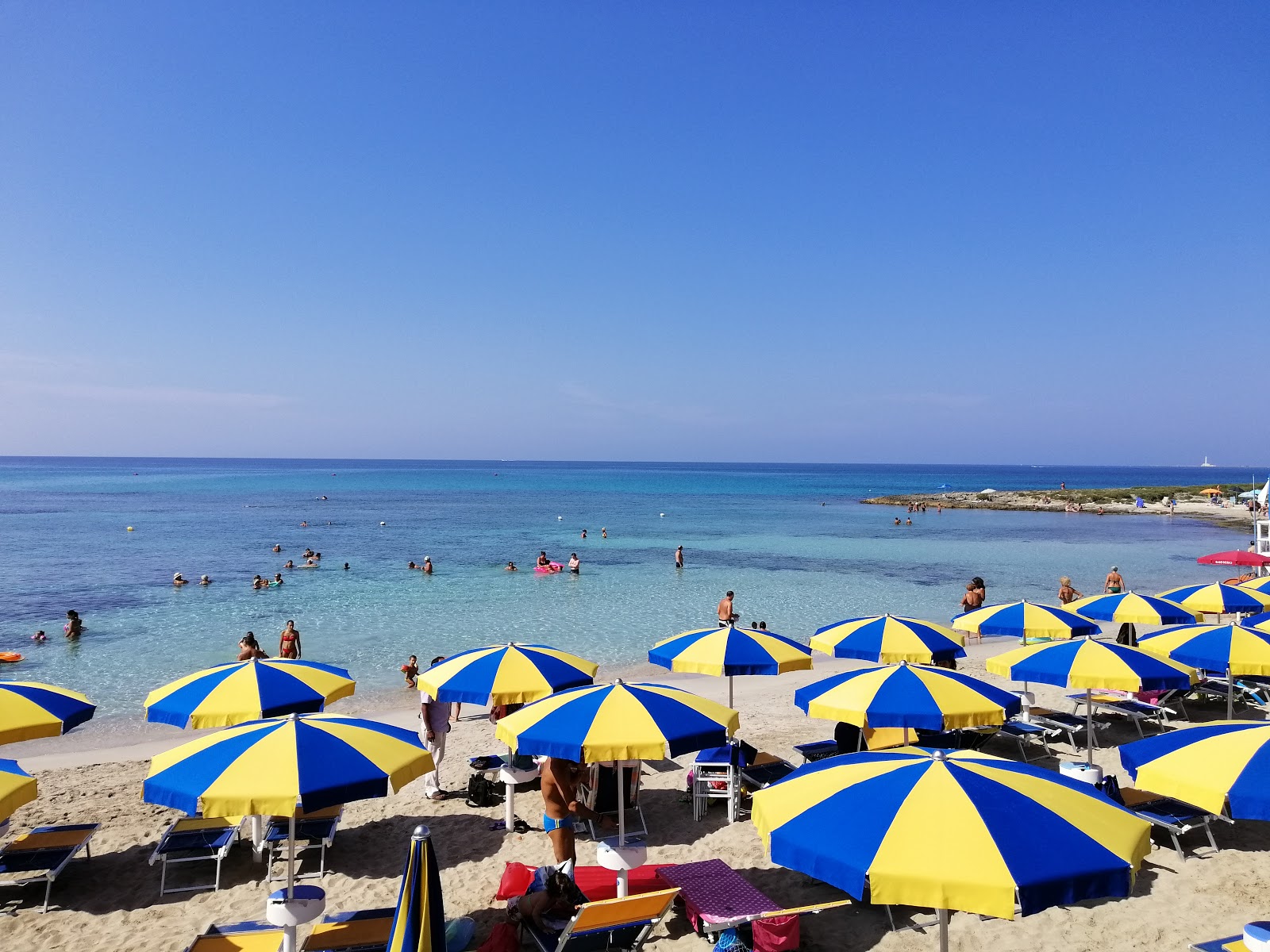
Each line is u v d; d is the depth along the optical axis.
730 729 7.79
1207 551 47.47
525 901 7.01
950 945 7.17
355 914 7.19
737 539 53.94
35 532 55.91
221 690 9.10
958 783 4.90
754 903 7.33
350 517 71.00
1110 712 13.99
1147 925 7.41
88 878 8.72
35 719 8.12
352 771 6.34
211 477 177.25
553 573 37.00
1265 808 5.62
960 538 55.56
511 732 7.46
